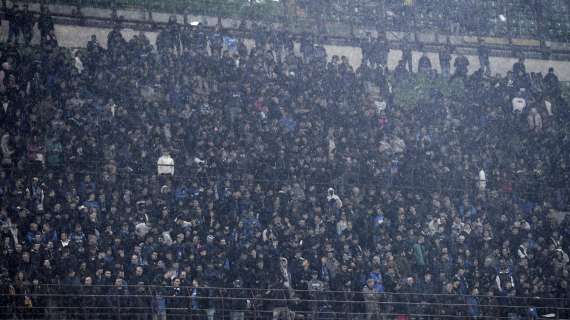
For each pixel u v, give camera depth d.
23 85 90.31
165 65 97.44
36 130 84.19
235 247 76.94
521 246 84.62
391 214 83.75
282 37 104.94
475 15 118.44
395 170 90.44
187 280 72.50
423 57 110.25
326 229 80.62
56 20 103.25
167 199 80.62
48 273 70.06
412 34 115.62
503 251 83.44
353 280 76.12
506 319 78.19
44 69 91.50
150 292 70.94
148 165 84.25
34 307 67.44
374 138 93.44
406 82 107.81
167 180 82.19
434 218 85.69
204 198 81.31
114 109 90.12
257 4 113.00
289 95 96.12
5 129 84.19
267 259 76.00
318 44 108.62
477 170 94.31
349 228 81.75
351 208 83.62
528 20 120.25
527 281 80.75
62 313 69.19
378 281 76.81
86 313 68.56
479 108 103.69
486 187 93.50
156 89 94.44
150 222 78.19
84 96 91.44
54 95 90.00
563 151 101.25
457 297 78.06
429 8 117.75
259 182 84.94
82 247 72.44
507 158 98.44
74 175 81.81
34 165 81.56
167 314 70.75
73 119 86.12
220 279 73.88
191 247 74.88
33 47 97.31
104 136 85.38
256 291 74.00
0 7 101.75
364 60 105.62
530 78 110.19
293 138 89.69
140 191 80.19
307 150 88.56
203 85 96.62
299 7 113.88
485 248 82.75
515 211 89.44
